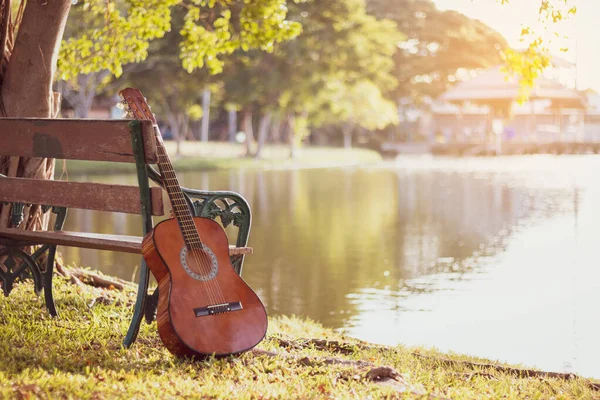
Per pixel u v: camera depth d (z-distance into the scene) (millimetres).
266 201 29188
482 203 29078
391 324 10289
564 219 23734
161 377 4852
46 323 6340
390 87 67188
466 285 13133
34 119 5957
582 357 8680
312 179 42906
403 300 11773
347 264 15094
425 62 95000
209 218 5574
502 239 19109
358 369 5320
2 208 7656
